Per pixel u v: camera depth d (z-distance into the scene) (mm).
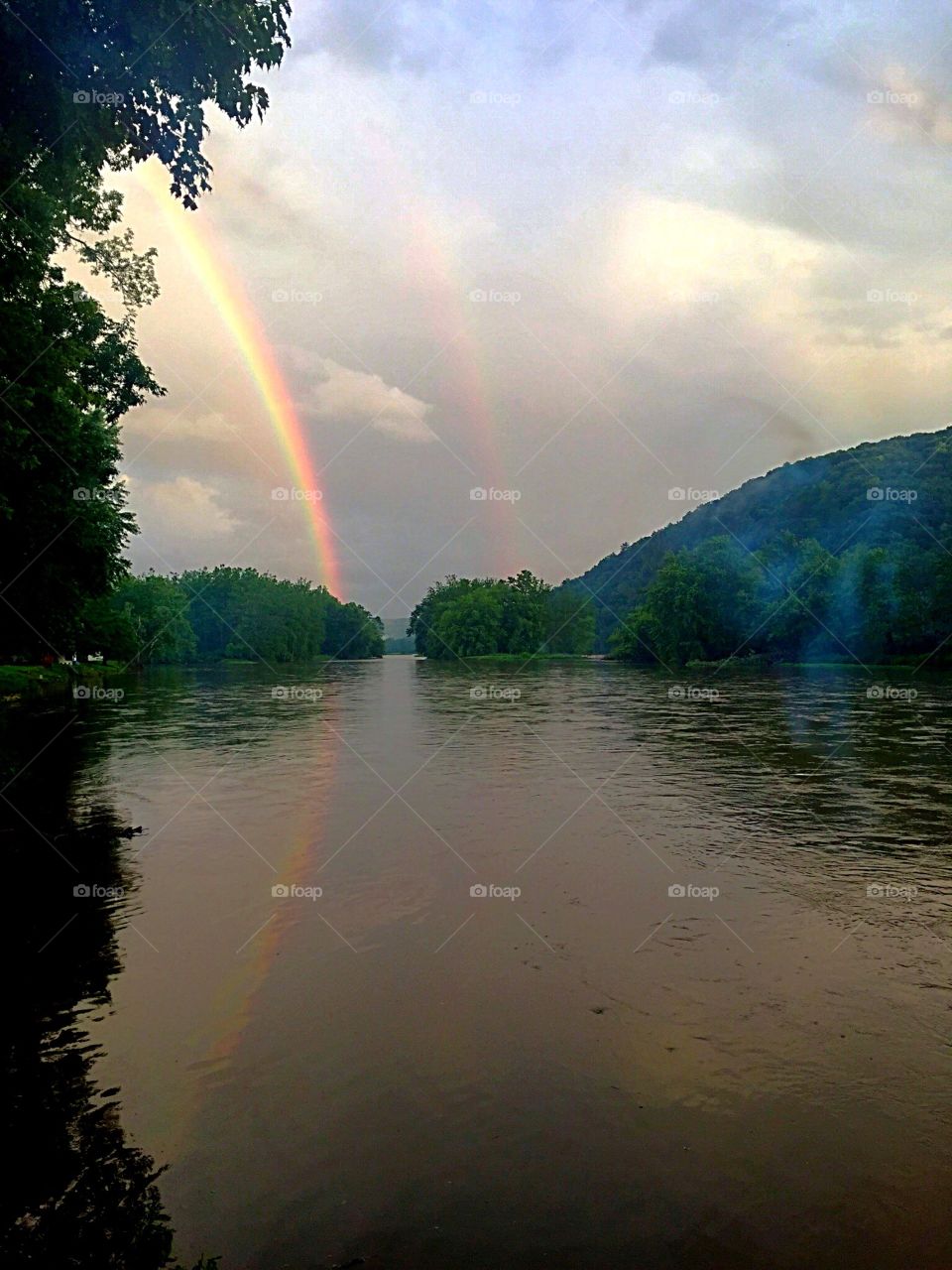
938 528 97250
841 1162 4527
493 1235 3996
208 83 8797
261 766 18547
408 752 20859
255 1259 3861
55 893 9211
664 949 7551
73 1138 4746
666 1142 4695
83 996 6582
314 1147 4664
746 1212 4148
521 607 135250
